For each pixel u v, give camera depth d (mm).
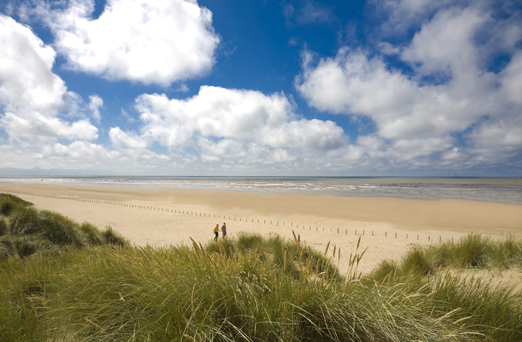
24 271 4203
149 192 63562
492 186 87125
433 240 18141
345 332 1848
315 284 2135
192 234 20094
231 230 22250
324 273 2182
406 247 15117
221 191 66562
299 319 1931
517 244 5680
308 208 36062
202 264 2379
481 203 38375
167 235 19406
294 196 52031
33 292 3197
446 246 6848
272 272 2479
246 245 6902
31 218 9156
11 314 2053
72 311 2277
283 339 1735
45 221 9531
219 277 2158
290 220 27859
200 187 85500
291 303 1937
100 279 2670
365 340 1828
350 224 25406
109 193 60219
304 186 90188
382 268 5684
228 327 1842
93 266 3457
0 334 1852
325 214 31312
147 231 20734
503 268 4848
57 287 3025
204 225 24375
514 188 75125
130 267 2842
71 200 42594
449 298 2611
